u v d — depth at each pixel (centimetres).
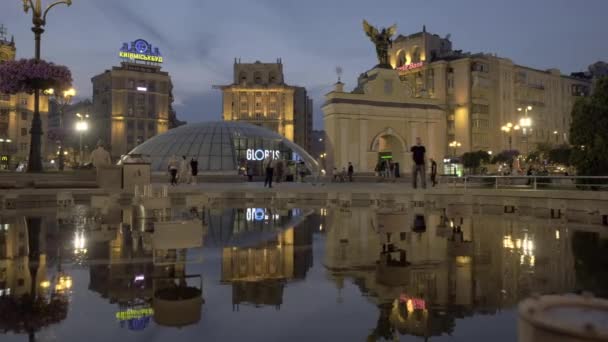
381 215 900
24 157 8188
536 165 6781
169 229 611
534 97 9300
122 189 2277
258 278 552
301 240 884
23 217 1344
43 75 2292
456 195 1877
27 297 462
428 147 4769
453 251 743
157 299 457
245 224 1191
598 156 2078
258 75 12438
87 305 434
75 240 871
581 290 487
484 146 8412
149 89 10769
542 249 762
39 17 2358
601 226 1130
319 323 381
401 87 4809
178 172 3512
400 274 572
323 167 5672
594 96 2153
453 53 9225
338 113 4444
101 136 10844
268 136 5216
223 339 343
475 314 404
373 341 340
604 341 150
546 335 165
